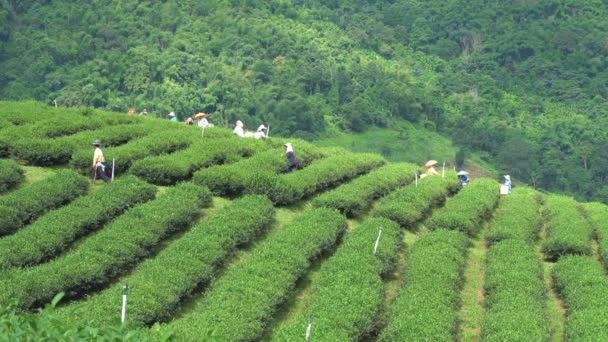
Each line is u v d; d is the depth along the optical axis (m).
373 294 25.06
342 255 28.39
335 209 33.62
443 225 35.25
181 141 39.09
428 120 133.62
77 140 36.41
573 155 120.94
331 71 140.25
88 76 126.88
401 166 45.44
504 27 169.88
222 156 38.38
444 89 150.38
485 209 39.22
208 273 25.39
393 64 156.75
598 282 28.50
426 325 23.36
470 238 35.94
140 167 34.56
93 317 20.16
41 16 147.38
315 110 124.00
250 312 22.45
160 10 154.62
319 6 177.88
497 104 144.12
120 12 151.00
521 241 33.44
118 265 25.08
